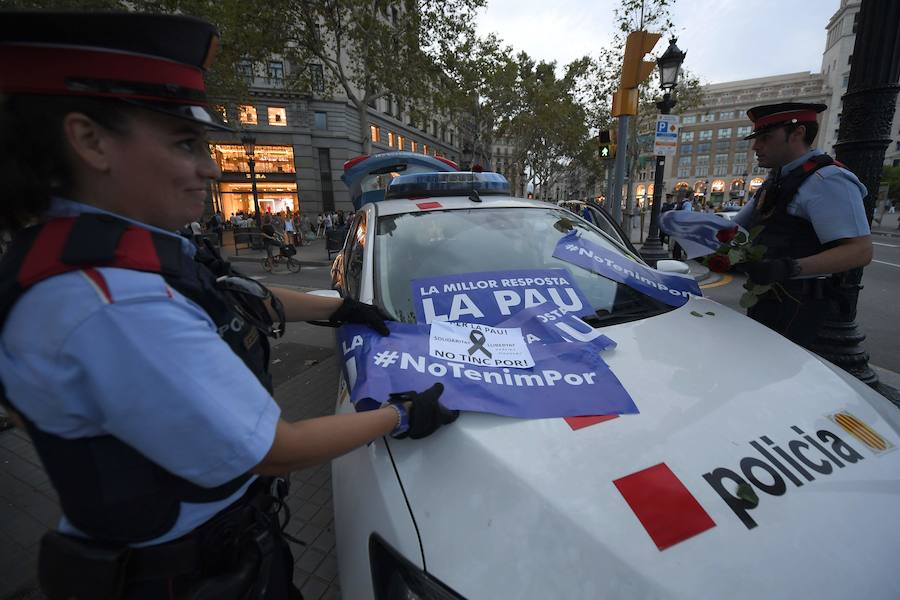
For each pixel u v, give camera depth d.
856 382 1.47
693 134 78.81
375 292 1.83
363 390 1.18
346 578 1.11
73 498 0.70
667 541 0.88
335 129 25.02
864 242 1.89
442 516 0.97
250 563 0.87
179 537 0.80
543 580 0.85
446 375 1.28
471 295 1.79
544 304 1.77
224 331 0.83
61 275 0.62
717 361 1.47
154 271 0.69
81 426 0.67
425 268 1.98
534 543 0.89
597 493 0.96
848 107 2.90
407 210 2.39
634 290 1.98
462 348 1.46
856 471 1.08
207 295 0.80
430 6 13.66
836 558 0.88
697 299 2.03
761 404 1.26
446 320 1.66
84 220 0.67
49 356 0.61
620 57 17.17
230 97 15.67
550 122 25.03
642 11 13.02
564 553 0.87
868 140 2.81
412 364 1.32
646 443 1.09
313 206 25.27
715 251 1.99
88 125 0.66
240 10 12.03
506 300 1.78
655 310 1.88
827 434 1.18
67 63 0.62
